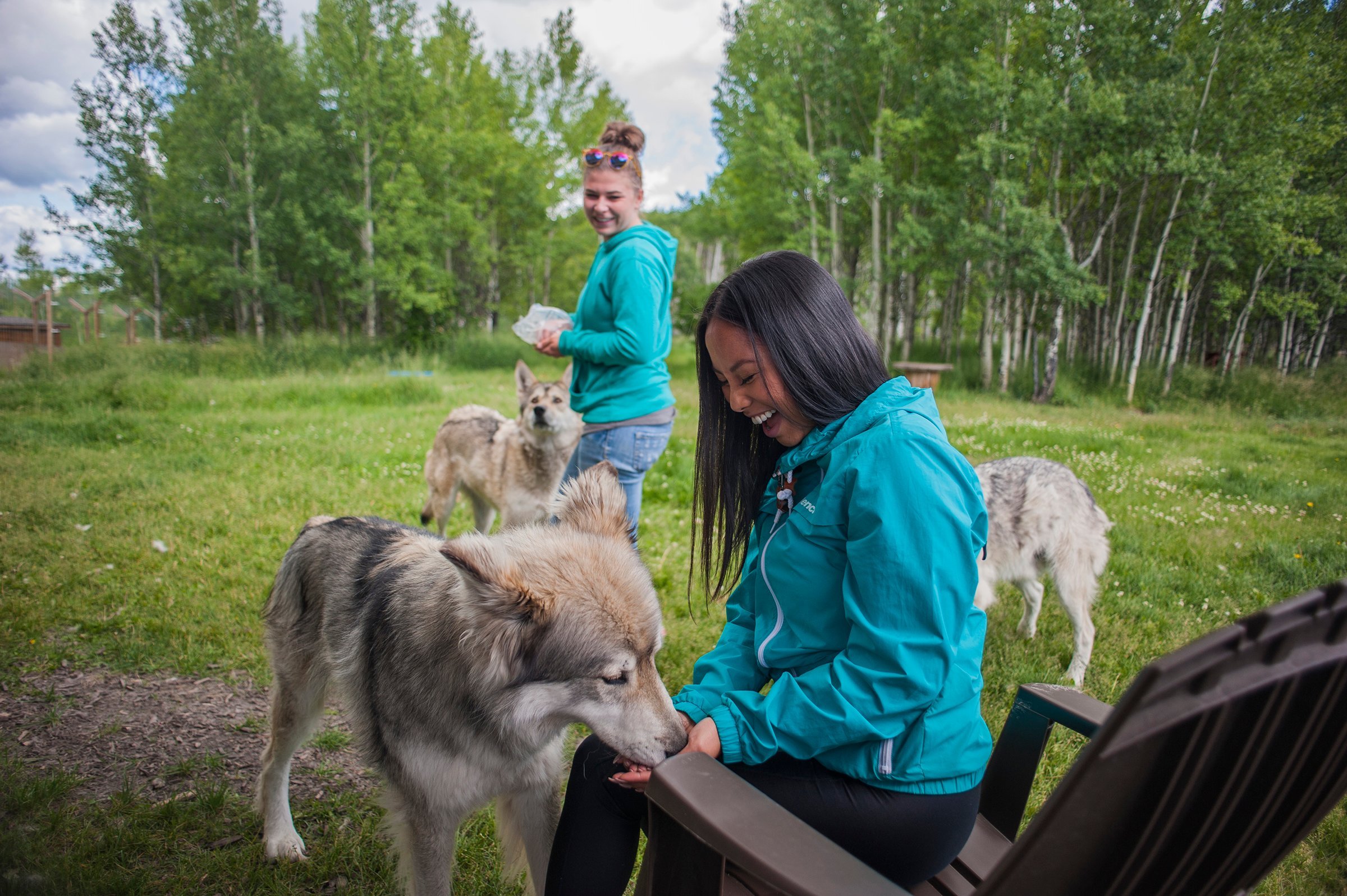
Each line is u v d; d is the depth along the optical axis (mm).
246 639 4043
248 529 5738
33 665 3725
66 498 6258
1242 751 1019
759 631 1824
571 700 1938
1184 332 20203
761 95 23406
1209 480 8000
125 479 6992
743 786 1306
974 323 29781
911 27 20672
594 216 3811
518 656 1929
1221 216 16312
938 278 22250
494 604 1868
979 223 18875
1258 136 15242
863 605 1505
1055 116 17141
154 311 28406
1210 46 15703
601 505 2383
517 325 4281
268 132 22750
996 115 18344
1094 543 4312
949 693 1553
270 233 23484
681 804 1273
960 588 1479
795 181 22609
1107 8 16641
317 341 23094
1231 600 4957
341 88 24359
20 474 6938
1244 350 17703
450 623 2008
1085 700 1755
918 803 1527
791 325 1685
